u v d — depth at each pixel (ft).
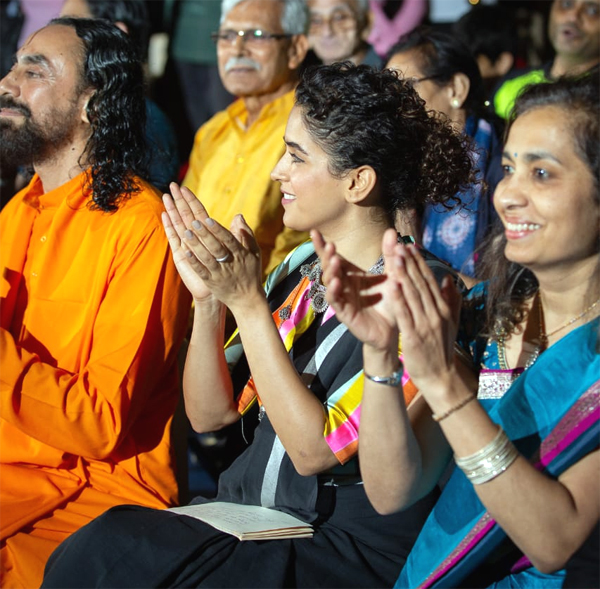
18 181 15.20
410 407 7.68
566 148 6.80
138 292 9.83
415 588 7.33
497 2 21.13
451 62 13.38
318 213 8.63
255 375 8.11
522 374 7.23
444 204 9.13
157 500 10.05
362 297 6.80
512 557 7.43
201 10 20.67
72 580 7.85
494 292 7.80
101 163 10.27
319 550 7.91
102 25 10.69
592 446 6.79
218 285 8.07
